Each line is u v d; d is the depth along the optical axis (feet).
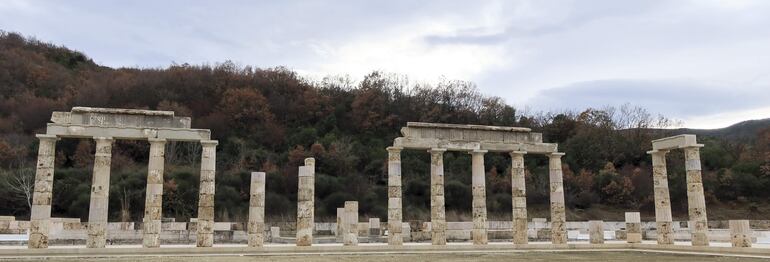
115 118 110.52
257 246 110.73
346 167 256.93
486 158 278.26
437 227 122.72
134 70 355.56
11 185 203.62
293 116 302.86
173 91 305.12
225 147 265.13
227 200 216.33
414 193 244.22
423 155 274.57
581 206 254.27
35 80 314.96
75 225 152.76
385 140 292.81
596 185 265.13
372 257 100.37
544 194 254.88
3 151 233.96
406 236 149.59
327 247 112.37
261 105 298.15
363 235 159.94
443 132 128.16
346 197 227.81
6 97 298.76
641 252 116.26
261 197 113.60
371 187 244.42
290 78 338.75
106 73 341.00
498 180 255.91
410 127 125.29
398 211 121.70
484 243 124.47
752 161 280.72
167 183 213.05
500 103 337.31
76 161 239.71
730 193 263.49
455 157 282.15
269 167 247.09
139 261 90.27
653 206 255.29
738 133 396.16
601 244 125.39
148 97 296.10
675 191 257.34
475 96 334.65
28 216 201.46
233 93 299.58
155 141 111.14
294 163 253.03
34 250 99.30
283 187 237.45
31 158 241.55
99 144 108.68
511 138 132.46
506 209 237.86
